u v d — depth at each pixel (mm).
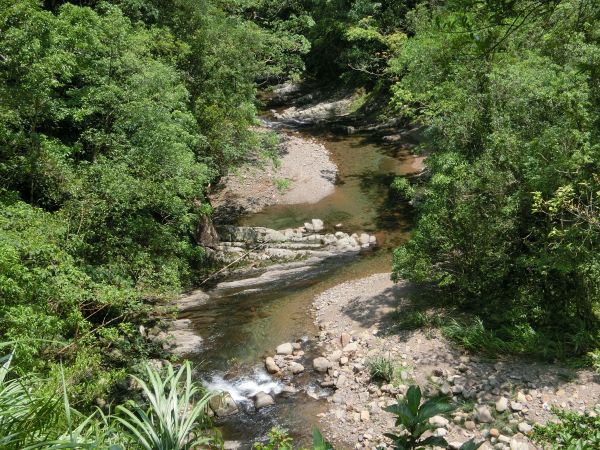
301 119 36031
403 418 2531
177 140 15531
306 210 23688
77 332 10695
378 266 18328
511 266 13266
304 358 13359
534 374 11086
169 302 16156
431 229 13969
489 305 13695
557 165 10727
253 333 14711
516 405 10273
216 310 16203
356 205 23672
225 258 19875
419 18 23312
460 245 13734
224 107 20719
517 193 12203
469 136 14031
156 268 14445
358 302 15586
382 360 12062
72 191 12648
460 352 12305
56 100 13297
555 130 11039
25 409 3814
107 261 13422
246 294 17219
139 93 14148
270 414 11336
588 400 10047
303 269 18797
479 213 13250
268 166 27438
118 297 11594
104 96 13844
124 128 14445
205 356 13625
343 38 34719
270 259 19797
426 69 15484
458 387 11109
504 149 12617
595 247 10688
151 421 3738
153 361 12930
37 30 12109
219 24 21000
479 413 10211
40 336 9180
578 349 11484
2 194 12484
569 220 10281
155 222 14844
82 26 13938
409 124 31234
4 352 7949
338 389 11906
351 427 10641
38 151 12648
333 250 20031
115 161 13875
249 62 21375
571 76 10977
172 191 14391
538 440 5188
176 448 3475
